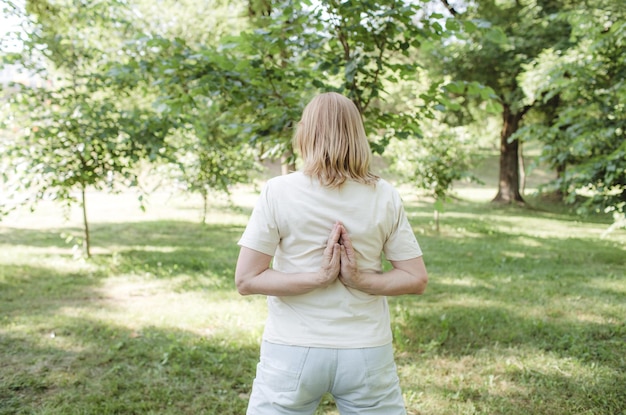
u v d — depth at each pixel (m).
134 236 10.38
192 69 3.45
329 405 3.09
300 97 3.43
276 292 1.58
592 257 8.65
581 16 7.13
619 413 2.96
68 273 6.78
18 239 9.59
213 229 11.58
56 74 7.00
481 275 7.00
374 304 1.64
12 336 4.20
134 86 6.48
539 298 5.64
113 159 6.92
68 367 3.59
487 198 21.61
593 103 7.12
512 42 13.96
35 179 7.16
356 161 1.63
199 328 4.50
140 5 10.05
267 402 1.59
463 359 3.82
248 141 3.59
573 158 7.63
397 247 1.69
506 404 3.09
